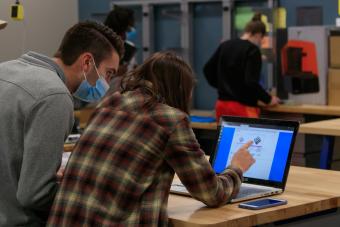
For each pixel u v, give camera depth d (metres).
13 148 2.24
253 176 2.56
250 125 2.65
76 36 2.44
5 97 2.26
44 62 2.38
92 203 2.09
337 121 4.48
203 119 5.80
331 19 6.46
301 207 2.28
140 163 2.06
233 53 5.52
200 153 2.13
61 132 2.19
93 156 2.13
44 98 2.20
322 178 2.79
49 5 7.27
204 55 7.43
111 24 4.96
